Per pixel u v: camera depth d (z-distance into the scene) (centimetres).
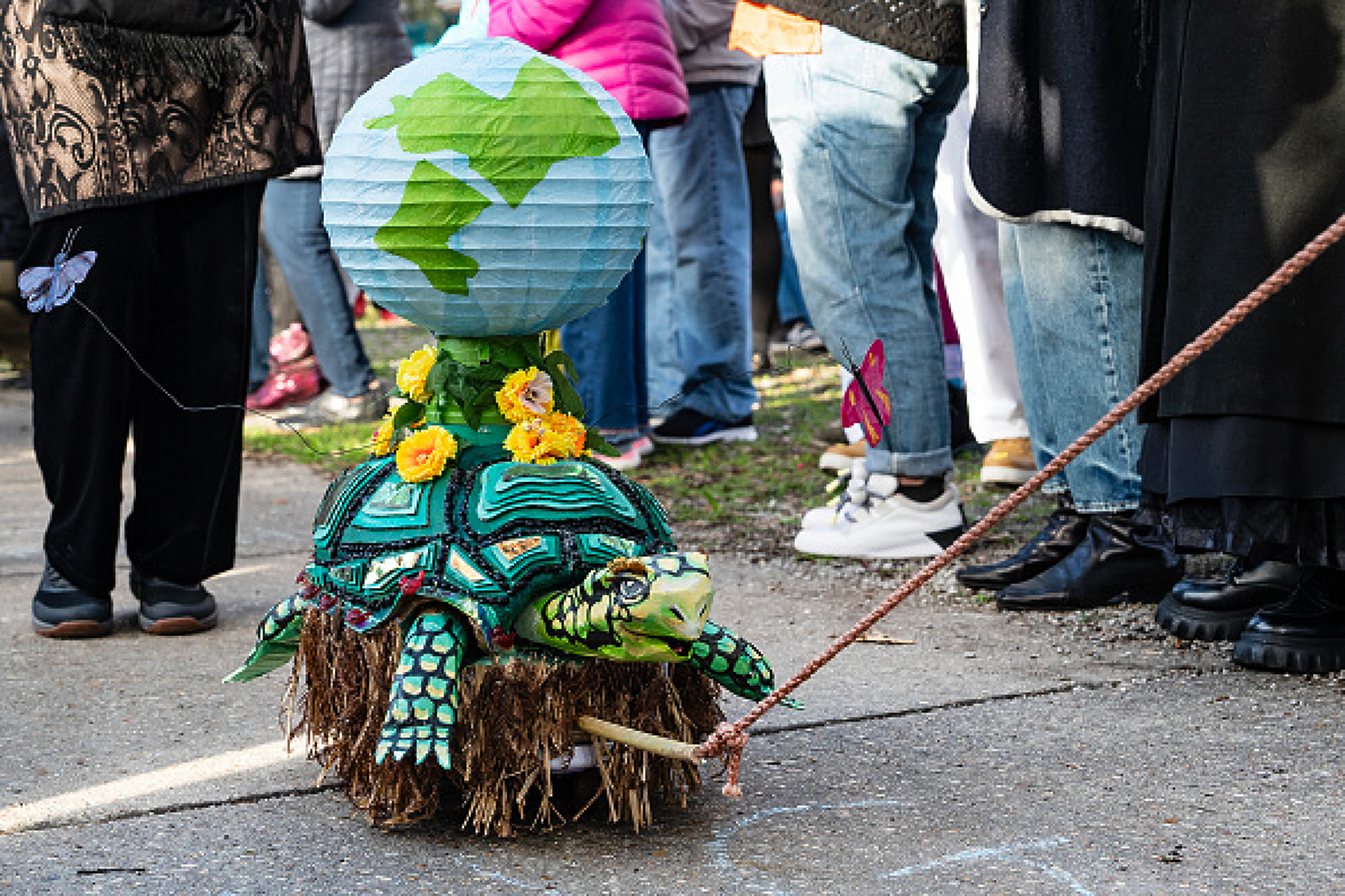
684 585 246
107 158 382
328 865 264
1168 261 365
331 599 280
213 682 375
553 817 280
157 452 413
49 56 375
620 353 632
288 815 288
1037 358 434
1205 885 252
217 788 302
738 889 252
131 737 334
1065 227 414
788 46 470
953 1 450
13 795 300
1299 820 278
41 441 405
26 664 390
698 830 277
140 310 400
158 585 418
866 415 297
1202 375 349
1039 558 444
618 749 270
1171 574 430
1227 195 346
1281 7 338
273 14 407
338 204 279
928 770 308
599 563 264
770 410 786
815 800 292
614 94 574
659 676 270
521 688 262
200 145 395
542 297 277
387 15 738
